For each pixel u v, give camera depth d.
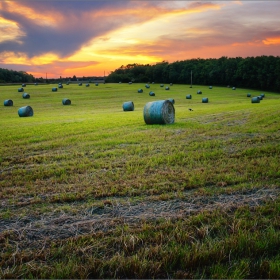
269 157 7.74
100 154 8.71
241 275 2.90
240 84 100.06
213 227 3.86
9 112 31.94
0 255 3.34
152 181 5.92
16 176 6.61
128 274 3.00
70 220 4.28
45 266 3.09
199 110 27.72
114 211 4.57
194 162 7.54
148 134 12.66
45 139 11.87
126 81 123.81
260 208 4.43
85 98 52.22
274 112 21.44
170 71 117.56
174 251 3.25
